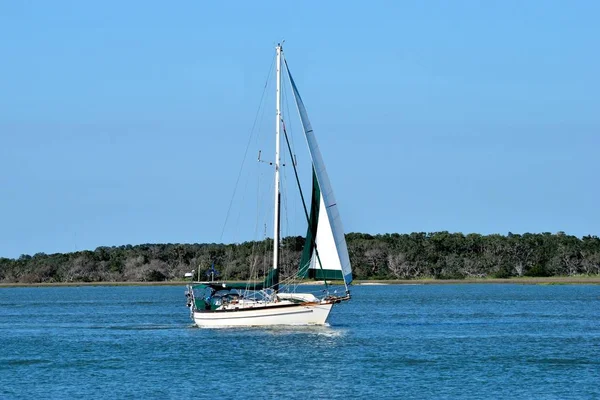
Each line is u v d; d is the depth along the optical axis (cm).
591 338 16738
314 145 15538
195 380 11862
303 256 15712
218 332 16262
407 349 14675
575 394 10969
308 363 13075
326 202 15400
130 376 12238
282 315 15862
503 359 13612
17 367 13188
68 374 12494
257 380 11806
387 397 10781
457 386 11438
